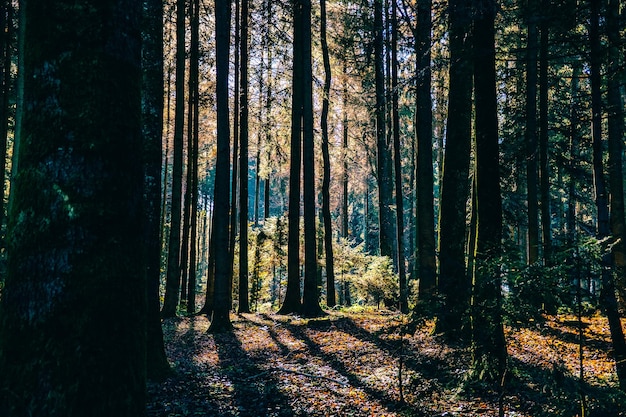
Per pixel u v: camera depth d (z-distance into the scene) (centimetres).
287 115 1944
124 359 243
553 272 495
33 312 225
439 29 1088
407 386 724
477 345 671
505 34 1442
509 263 514
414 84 1100
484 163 730
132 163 260
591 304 531
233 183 1788
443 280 972
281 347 1087
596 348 925
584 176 1346
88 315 229
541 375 722
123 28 258
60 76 239
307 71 1528
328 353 1005
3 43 1438
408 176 3522
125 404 239
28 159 238
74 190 234
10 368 221
